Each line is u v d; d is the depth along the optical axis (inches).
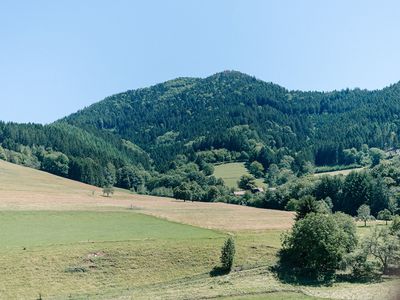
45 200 4382.4
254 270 2576.3
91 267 2503.7
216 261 2655.0
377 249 2556.6
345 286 2352.4
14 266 2396.7
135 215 3885.3
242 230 3302.2
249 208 4904.0
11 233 3002.0
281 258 2723.9
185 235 3075.8
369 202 5009.8
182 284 2390.5
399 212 4881.9
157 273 2509.8
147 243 2824.8
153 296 2170.3
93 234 3043.8
